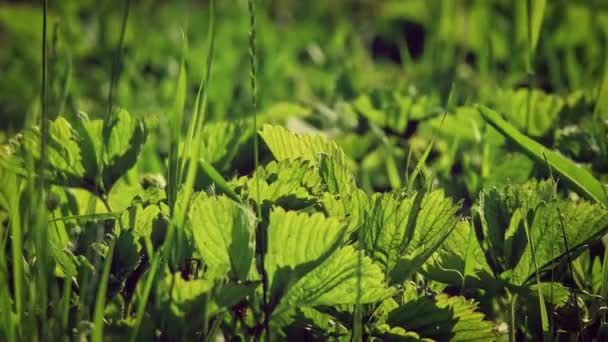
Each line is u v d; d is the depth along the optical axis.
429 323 0.51
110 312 0.50
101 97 1.03
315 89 1.11
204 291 0.48
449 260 0.53
